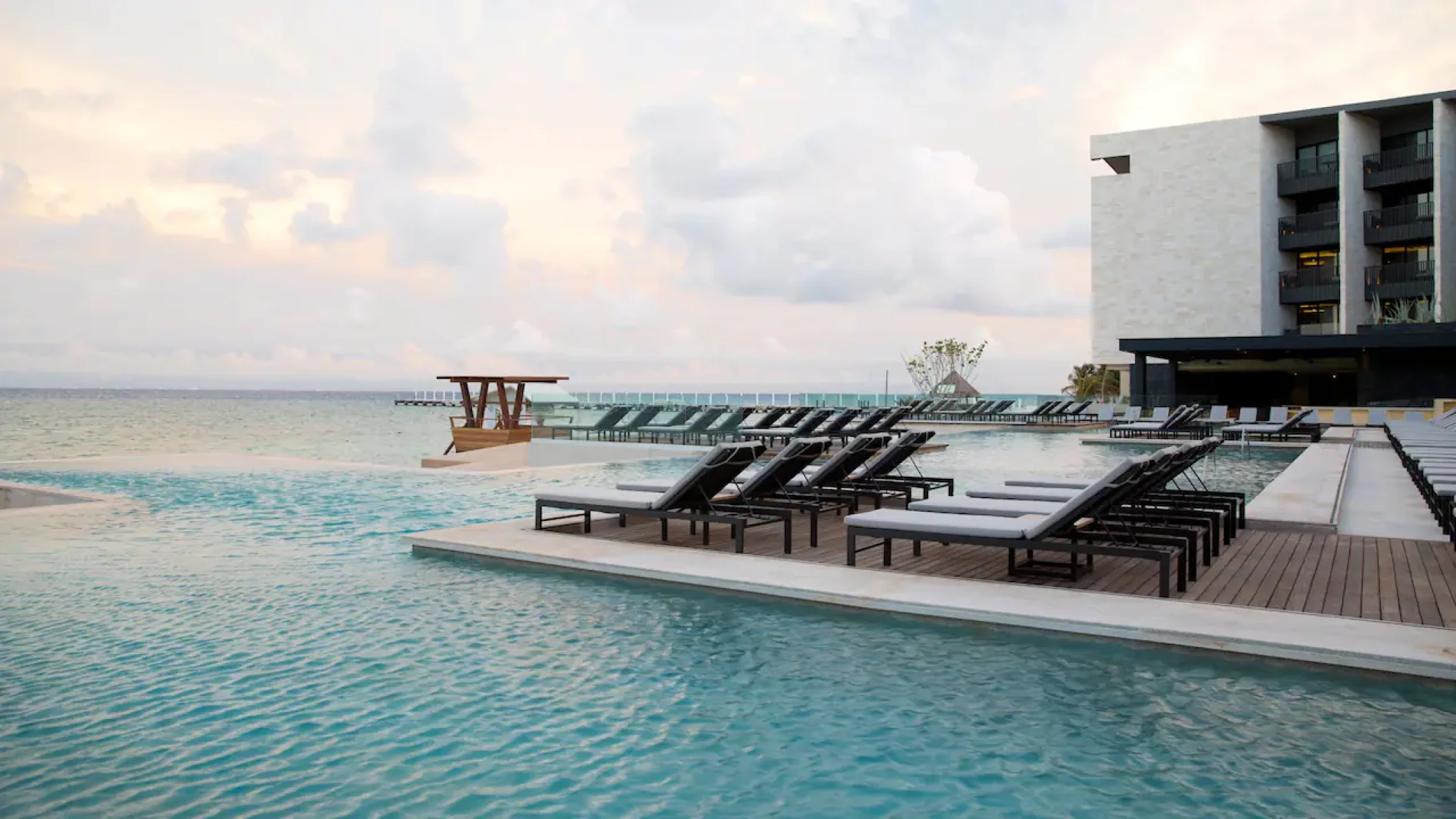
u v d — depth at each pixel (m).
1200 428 23.20
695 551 6.32
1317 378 38.78
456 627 4.68
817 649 4.30
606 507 6.76
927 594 4.98
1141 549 4.88
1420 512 8.41
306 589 5.54
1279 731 3.27
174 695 3.65
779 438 18.02
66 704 3.55
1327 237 40.25
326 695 3.67
